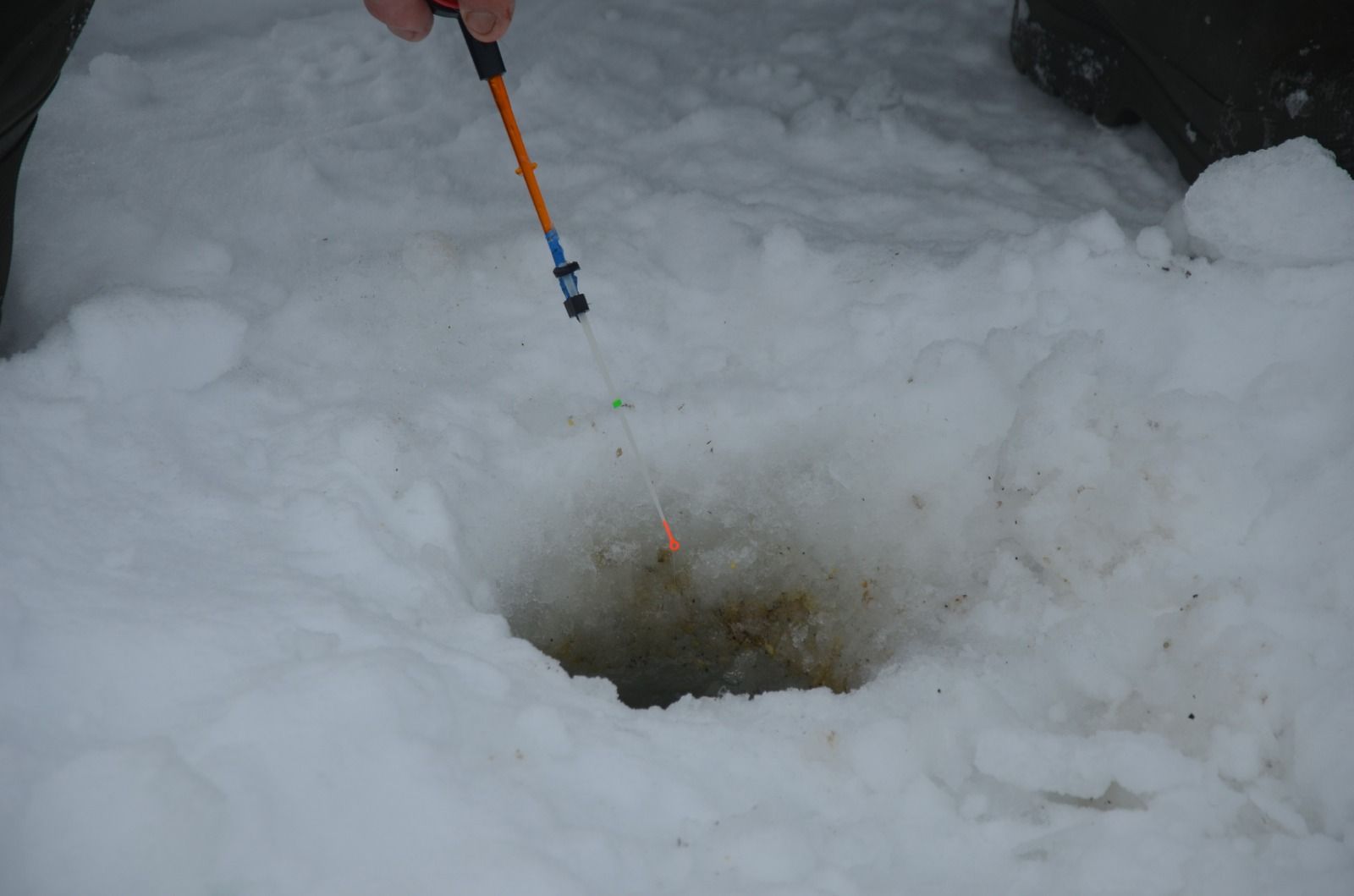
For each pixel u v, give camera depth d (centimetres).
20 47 85
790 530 88
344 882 68
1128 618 80
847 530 88
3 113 86
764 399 90
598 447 89
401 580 80
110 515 81
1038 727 77
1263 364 86
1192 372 86
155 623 75
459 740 73
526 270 97
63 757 70
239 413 88
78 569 77
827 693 78
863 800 74
